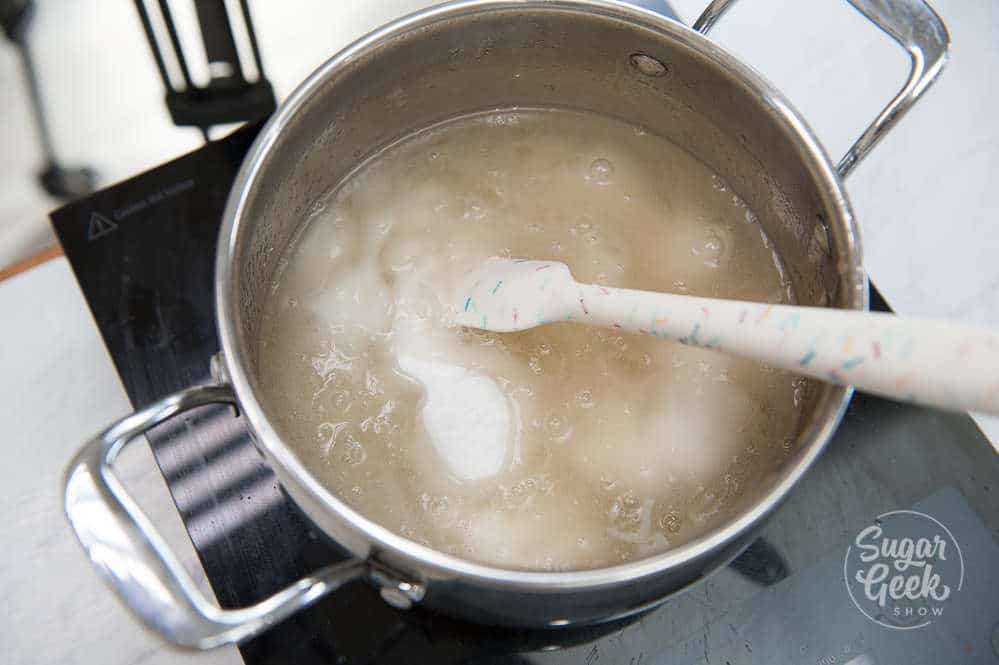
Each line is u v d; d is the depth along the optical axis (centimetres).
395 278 45
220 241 37
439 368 43
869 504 45
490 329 42
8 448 51
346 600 44
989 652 43
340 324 44
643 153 49
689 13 62
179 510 45
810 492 45
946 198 58
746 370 43
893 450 46
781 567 44
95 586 48
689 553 32
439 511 40
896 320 27
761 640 43
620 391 42
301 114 40
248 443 47
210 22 64
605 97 48
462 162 49
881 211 58
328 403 42
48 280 54
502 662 43
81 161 64
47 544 49
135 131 64
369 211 47
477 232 47
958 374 26
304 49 64
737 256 47
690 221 47
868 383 28
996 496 46
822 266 41
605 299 37
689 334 34
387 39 41
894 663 43
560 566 39
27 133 65
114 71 65
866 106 60
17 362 53
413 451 41
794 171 41
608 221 47
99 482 33
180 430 47
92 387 52
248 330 41
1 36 65
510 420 42
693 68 43
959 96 61
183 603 32
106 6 66
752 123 42
